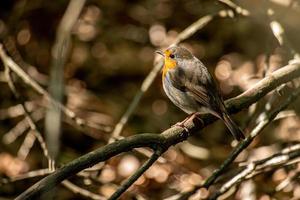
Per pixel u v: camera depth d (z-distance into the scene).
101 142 13.41
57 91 9.31
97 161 6.20
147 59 14.74
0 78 13.47
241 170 9.75
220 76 13.98
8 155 12.94
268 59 9.97
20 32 15.20
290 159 8.74
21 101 9.49
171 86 9.27
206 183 8.16
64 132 13.38
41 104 12.55
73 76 14.56
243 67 14.00
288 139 12.20
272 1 11.58
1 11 15.02
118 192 6.50
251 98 8.05
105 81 14.53
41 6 15.45
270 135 12.66
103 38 15.20
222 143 13.22
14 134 12.95
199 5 15.30
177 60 9.36
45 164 12.73
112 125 13.41
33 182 12.35
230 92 13.62
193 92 8.99
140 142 6.56
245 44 14.43
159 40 15.02
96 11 15.68
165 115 13.68
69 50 14.89
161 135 6.86
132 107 10.27
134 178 6.58
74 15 10.97
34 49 15.04
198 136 13.41
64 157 12.80
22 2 15.15
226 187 8.23
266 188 11.41
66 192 11.62
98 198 9.42
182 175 12.50
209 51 14.52
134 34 15.26
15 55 13.60
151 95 14.15
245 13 10.38
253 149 12.09
